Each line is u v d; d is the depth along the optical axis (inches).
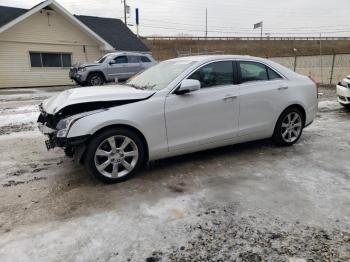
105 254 103.6
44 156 202.2
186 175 167.0
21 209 132.7
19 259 101.3
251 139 197.8
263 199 139.7
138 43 920.3
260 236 112.6
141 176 165.8
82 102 150.9
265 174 167.9
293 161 187.3
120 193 146.5
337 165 180.5
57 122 154.2
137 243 109.2
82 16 917.2
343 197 141.2
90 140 148.9
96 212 129.6
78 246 107.6
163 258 101.7
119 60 646.5
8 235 114.2
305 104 213.8
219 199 140.1
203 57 184.5
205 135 176.1
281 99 201.6
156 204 135.9
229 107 180.9
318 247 106.3
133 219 124.1
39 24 740.7
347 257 101.1
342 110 354.9
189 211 130.0
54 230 117.0
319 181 158.4
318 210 129.8
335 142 226.7
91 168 150.9
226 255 102.9
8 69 722.2
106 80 631.8
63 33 778.8
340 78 678.5
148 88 173.5
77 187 153.6
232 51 2240.4
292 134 216.4
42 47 756.6
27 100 476.7
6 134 260.8
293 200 138.4
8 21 681.0
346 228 117.0
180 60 193.9
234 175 166.9
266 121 198.7
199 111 170.9
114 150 154.1
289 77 210.2
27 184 158.2
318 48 2401.6
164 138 163.8
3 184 158.6
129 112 152.9
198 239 111.3
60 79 794.8
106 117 148.3
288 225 119.0
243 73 190.7
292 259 100.6
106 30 904.9
